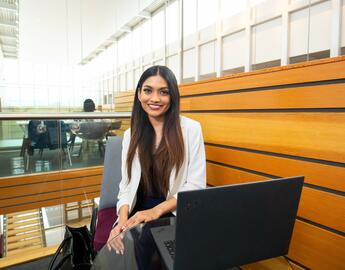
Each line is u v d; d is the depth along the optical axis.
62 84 4.28
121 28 4.59
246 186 0.61
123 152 1.48
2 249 2.54
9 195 2.91
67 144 2.90
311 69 1.11
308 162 1.14
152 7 3.75
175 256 0.62
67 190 3.05
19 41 4.07
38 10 4.00
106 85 4.71
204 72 2.93
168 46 3.59
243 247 0.67
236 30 2.42
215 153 1.77
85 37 4.48
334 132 1.03
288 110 1.23
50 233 2.91
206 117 1.85
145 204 1.41
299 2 1.79
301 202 1.18
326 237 1.09
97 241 1.27
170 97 1.35
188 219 0.58
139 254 0.87
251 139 1.46
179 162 1.33
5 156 2.77
